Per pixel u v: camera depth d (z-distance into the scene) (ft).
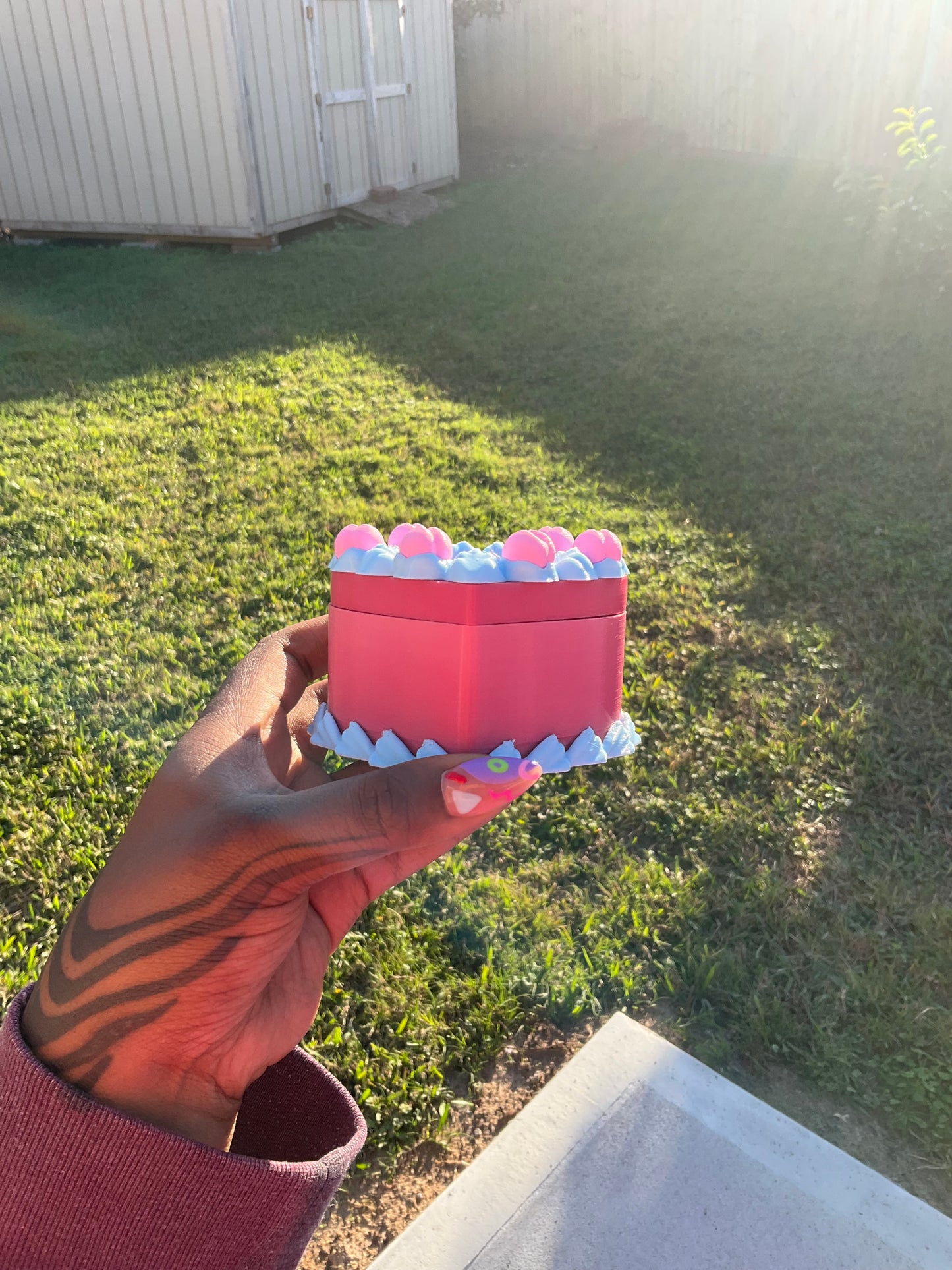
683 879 9.31
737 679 11.96
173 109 31.09
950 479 15.97
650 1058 7.09
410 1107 7.11
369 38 34.40
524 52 46.29
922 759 10.71
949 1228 5.98
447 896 8.95
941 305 22.06
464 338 23.94
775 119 38.47
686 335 22.95
